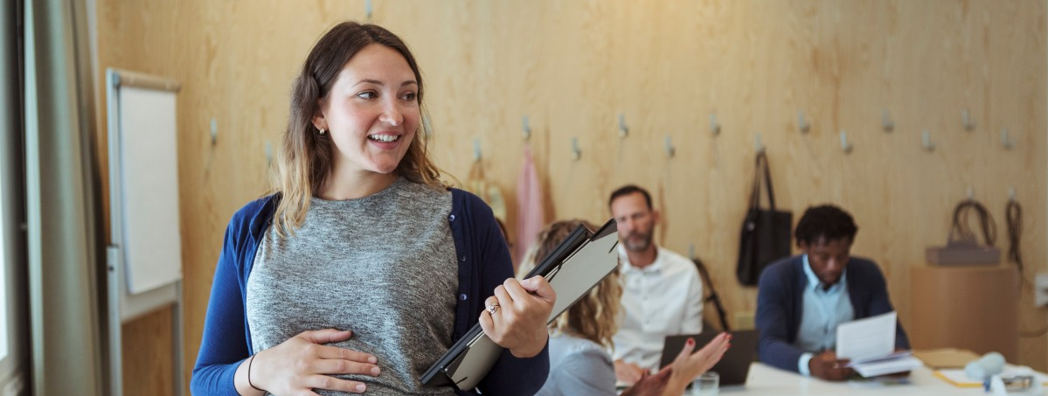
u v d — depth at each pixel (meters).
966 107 4.17
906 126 4.14
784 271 3.33
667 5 4.03
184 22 3.85
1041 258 4.23
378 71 1.16
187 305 3.91
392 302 1.15
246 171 3.90
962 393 2.69
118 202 3.33
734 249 4.11
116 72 3.29
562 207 4.03
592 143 4.02
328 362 1.11
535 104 4.00
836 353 2.90
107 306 3.45
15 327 2.85
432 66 3.98
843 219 3.15
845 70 4.10
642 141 4.04
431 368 1.13
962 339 3.95
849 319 3.30
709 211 4.08
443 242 1.21
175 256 3.68
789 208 4.11
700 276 4.04
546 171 4.02
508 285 1.10
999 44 4.17
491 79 3.98
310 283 1.16
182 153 3.88
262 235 1.22
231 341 1.25
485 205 1.29
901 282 4.18
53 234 2.89
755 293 4.12
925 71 4.14
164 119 3.60
